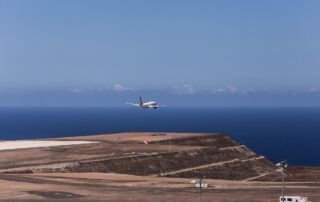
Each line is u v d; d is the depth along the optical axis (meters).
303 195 160.00
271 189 173.38
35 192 164.88
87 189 171.88
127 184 184.12
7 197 156.88
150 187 177.75
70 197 157.50
